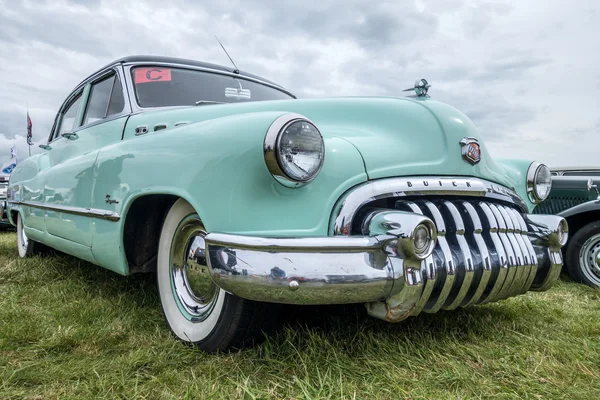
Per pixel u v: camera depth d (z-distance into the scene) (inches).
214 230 67.1
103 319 91.1
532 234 85.7
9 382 64.1
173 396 59.7
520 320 94.0
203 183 69.3
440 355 73.2
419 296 64.9
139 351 73.6
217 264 61.8
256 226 63.4
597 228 153.5
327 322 85.0
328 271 58.0
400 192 70.1
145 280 123.5
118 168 92.4
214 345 73.1
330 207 65.9
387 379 64.8
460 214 75.4
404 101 86.7
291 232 63.1
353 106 87.4
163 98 116.5
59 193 125.2
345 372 66.2
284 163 60.8
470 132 84.4
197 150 72.1
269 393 60.1
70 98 163.5
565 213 163.0
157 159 80.7
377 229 64.3
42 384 64.3
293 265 57.6
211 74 129.0
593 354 75.9
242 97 126.6
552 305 107.9
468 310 97.9
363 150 71.7
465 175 81.0
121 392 61.7
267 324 72.9
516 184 98.2
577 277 156.9
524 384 65.2
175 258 85.0
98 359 72.0
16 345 77.9
